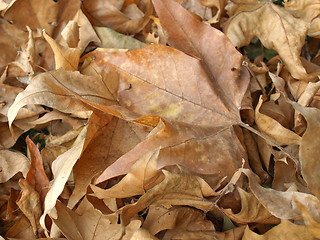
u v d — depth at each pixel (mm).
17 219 352
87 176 332
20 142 392
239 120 338
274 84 354
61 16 403
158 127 313
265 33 391
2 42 390
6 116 376
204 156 319
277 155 344
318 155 285
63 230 308
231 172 325
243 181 332
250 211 303
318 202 286
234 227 333
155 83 348
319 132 283
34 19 394
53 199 294
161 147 303
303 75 366
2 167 358
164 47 341
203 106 343
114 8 415
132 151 298
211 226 325
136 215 333
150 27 429
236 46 396
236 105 343
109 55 360
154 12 433
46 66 398
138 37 430
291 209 292
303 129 357
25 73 385
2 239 337
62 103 322
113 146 344
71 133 364
